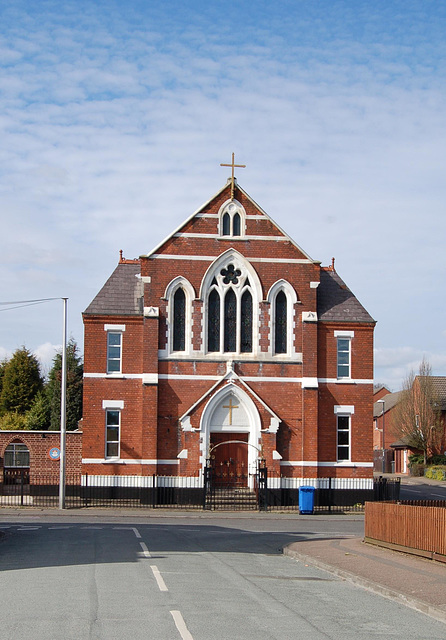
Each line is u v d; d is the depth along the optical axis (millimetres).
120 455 39969
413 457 81750
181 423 39906
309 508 38031
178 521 33156
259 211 41562
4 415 68938
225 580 16141
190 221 41031
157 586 14828
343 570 17672
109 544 22656
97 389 40312
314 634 11070
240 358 40656
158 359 40250
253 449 40219
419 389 82188
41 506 39062
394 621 12531
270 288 41125
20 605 12719
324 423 41188
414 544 20234
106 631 10742
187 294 40719
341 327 41844
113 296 41469
